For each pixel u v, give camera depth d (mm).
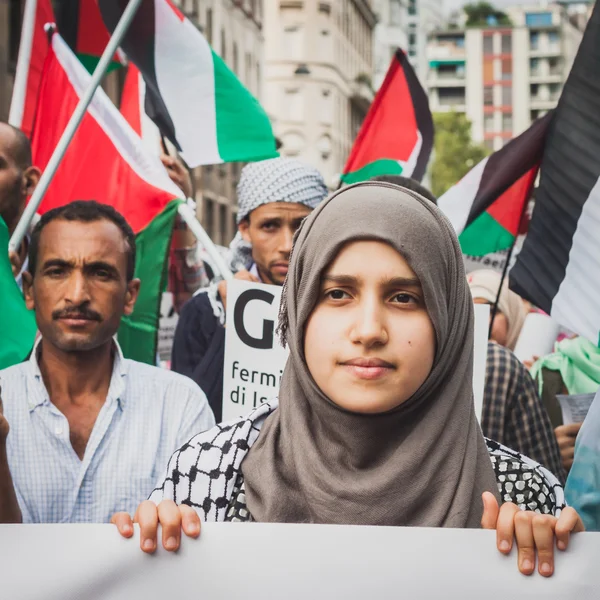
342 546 1990
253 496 2111
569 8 102000
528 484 2137
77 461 3121
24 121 5016
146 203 4344
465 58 102312
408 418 2082
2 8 17641
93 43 5535
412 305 2035
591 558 1947
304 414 2113
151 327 4297
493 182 4617
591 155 3838
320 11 71688
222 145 4766
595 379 4656
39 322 3227
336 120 74188
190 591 1983
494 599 1954
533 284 3949
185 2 36562
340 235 2021
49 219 3275
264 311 3559
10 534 1986
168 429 3223
